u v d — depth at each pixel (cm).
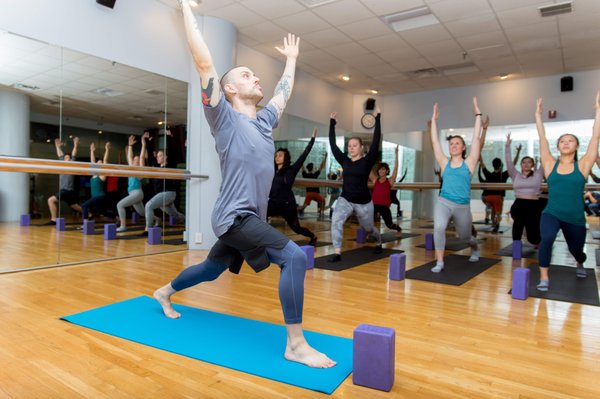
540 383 159
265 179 180
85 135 393
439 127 804
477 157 380
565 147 311
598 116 302
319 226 712
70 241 391
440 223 379
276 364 168
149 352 180
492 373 167
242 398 142
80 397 141
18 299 260
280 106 203
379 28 517
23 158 343
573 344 202
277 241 170
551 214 317
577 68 659
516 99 729
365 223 445
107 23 402
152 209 459
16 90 346
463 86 778
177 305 252
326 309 255
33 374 157
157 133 454
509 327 226
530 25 501
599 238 649
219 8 464
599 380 162
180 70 475
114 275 336
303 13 476
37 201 368
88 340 193
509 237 660
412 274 363
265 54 616
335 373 161
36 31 350
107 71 404
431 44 569
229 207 174
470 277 354
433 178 809
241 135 174
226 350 182
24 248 358
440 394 149
